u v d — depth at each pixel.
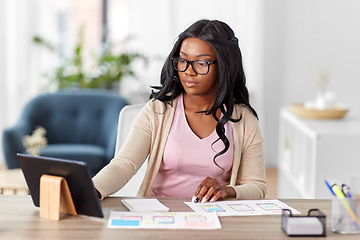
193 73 1.44
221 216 1.16
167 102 1.58
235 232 1.05
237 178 1.59
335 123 2.73
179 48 1.52
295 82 4.43
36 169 1.15
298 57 4.39
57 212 1.11
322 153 2.41
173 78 1.57
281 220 1.10
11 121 4.42
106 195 1.32
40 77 4.40
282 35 4.41
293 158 3.04
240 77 1.56
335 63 4.25
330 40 4.25
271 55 4.45
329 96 3.07
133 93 4.51
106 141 3.48
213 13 4.36
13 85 4.38
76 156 3.18
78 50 4.22
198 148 1.52
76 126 3.57
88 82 4.23
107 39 4.56
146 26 4.44
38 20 4.37
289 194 3.17
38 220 1.12
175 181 1.56
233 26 4.35
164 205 1.25
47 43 4.24
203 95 1.55
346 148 2.40
